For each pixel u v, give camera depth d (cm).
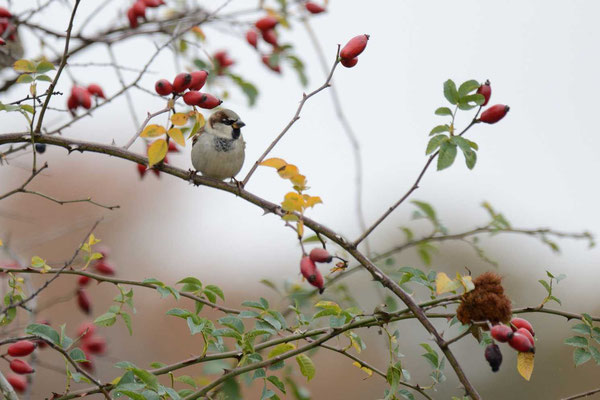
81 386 1188
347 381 1524
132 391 582
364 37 677
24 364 644
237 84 1024
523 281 1777
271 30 1001
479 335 589
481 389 1563
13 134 688
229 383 675
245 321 1396
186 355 1389
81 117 764
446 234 1101
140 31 977
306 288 1014
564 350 1703
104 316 661
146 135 648
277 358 653
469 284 573
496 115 618
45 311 1430
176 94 675
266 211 709
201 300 713
